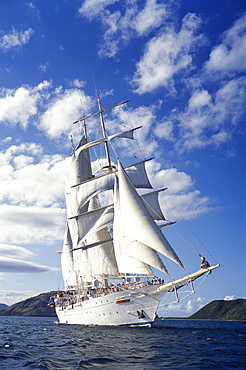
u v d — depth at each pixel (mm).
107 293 56594
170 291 47781
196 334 44719
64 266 92750
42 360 24609
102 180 69188
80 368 21812
